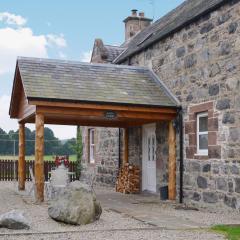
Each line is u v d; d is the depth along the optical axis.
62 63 15.54
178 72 14.54
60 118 16.25
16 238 8.14
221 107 12.07
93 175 22.52
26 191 17.67
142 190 17.34
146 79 15.89
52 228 9.28
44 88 13.59
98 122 17.89
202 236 8.47
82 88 14.22
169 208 12.78
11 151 40.38
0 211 11.77
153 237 8.32
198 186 13.10
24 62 15.01
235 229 9.22
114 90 14.60
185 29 14.13
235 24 11.58
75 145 29.48
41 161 13.32
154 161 16.55
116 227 9.50
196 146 13.46
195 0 17.58
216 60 12.39
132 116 14.13
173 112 14.36
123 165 18.45
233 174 11.45
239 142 11.25
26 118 16.00
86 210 9.88
